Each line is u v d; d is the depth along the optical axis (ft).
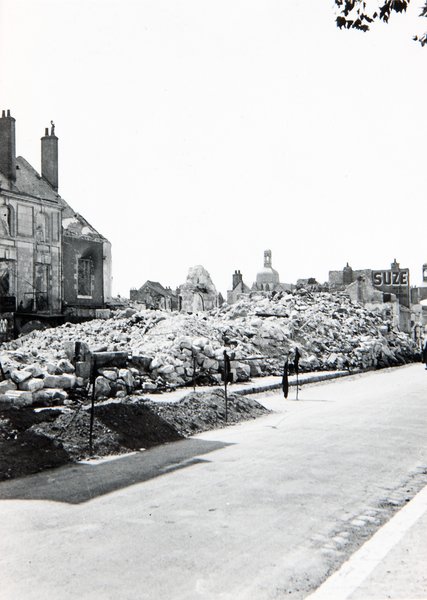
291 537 18.70
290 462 29.50
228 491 24.07
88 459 30.35
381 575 15.60
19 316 109.50
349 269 218.38
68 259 125.08
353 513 21.31
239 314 130.72
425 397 59.57
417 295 317.01
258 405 49.52
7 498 23.09
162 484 25.18
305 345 106.42
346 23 20.30
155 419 37.40
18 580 15.37
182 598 14.33
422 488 24.90
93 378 33.27
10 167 111.24
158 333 84.89
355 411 48.65
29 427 31.89
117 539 18.37
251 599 14.32
